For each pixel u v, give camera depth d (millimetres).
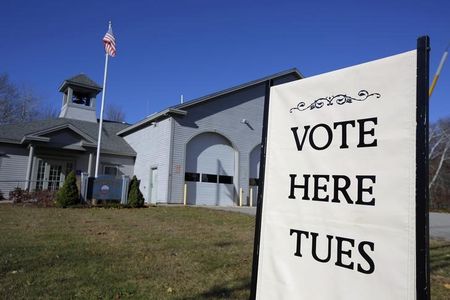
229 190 20125
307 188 2543
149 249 6633
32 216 11266
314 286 2398
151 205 16734
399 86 2154
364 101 2311
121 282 4598
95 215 12109
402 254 2020
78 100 26531
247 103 21484
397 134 2129
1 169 18875
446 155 36719
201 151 19359
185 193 18266
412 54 2115
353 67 2398
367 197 2217
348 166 2338
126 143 23625
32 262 5422
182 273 5086
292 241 2572
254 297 2740
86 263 5477
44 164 19953
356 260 2217
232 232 8969
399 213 2061
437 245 8000
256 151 21828
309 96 2641
